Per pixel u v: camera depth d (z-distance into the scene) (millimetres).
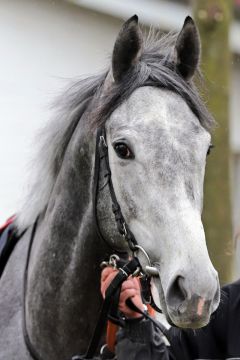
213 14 8094
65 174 4258
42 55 9734
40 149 4426
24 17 9578
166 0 10711
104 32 10375
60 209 4254
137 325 3973
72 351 4211
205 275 3412
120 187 3807
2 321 4453
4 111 9383
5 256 4758
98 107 3941
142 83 3900
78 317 4184
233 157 12938
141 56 4078
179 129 3727
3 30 9375
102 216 4000
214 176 8117
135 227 3773
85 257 4148
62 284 4211
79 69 10086
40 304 4277
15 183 9422
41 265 4312
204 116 3885
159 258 3646
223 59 8188
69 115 4312
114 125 3844
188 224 3541
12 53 9469
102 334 4223
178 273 3465
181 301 3475
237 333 3867
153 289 4207
